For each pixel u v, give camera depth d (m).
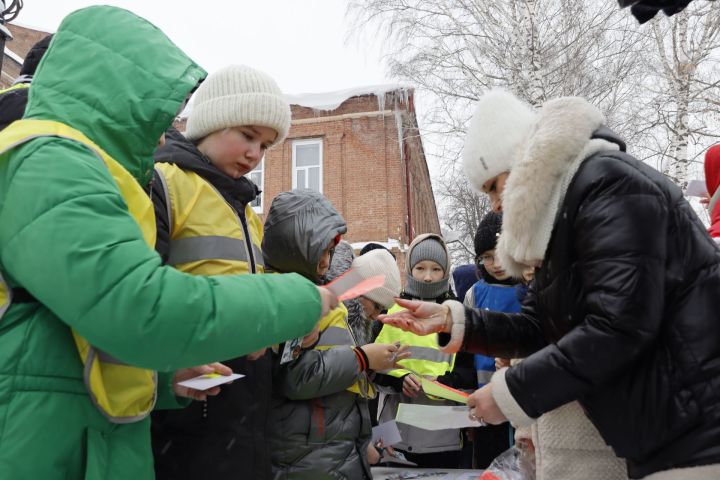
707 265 1.28
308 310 1.17
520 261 1.54
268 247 2.15
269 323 1.10
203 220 1.77
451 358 3.15
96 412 1.10
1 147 1.03
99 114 1.18
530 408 1.33
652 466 1.25
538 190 1.41
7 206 1.01
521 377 1.34
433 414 2.02
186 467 1.63
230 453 1.65
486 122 1.71
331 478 2.05
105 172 1.09
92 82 1.18
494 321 1.85
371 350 2.24
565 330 1.46
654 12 1.30
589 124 1.42
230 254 1.78
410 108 14.81
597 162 1.36
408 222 14.64
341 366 2.08
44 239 0.96
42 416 1.01
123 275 0.97
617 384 1.29
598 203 1.31
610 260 1.25
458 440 3.07
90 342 0.98
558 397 1.30
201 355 1.03
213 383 1.39
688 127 9.13
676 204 1.32
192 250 1.73
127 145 1.21
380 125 14.38
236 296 1.07
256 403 1.75
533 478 2.09
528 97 9.55
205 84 1.96
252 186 2.03
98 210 1.01
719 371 1.19
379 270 2.48
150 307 0.97
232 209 1.89
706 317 1.23
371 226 13.94
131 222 1.05
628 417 1.27
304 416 2.07
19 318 1.04
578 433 1.56
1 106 1.75
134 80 1.19
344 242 3.30
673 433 1.21
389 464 3.10
